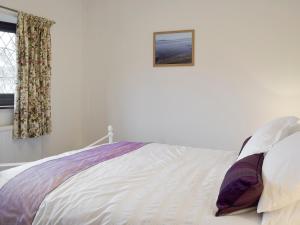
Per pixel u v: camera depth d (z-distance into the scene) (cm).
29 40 281
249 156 148
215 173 168
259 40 297
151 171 170
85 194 133
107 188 139
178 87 331
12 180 150
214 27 312
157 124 343
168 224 112
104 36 360
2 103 286
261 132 183
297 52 285
